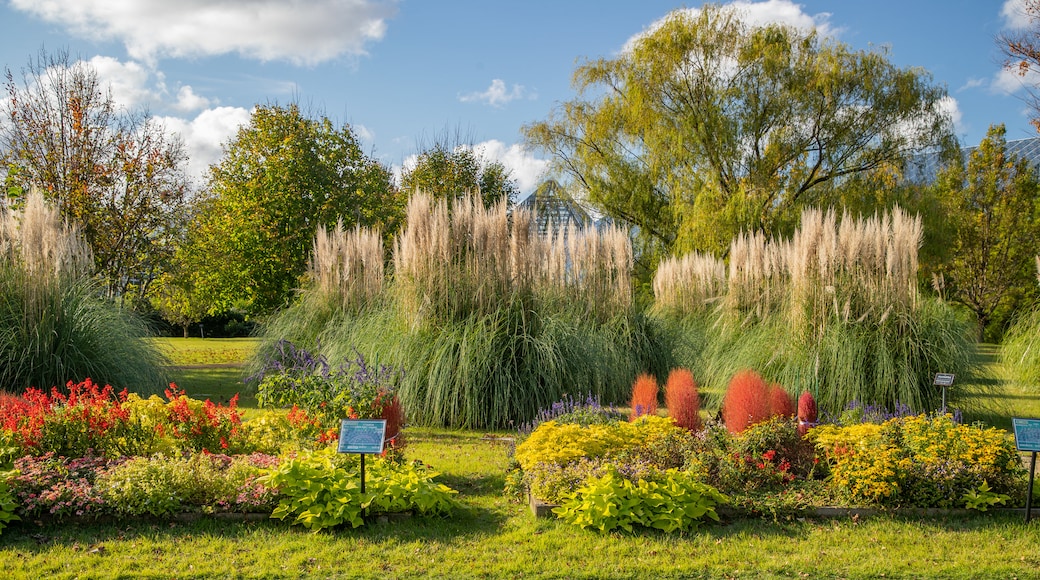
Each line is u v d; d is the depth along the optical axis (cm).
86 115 1538
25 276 943
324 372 976
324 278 1276
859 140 2244
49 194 1455
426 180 2430
